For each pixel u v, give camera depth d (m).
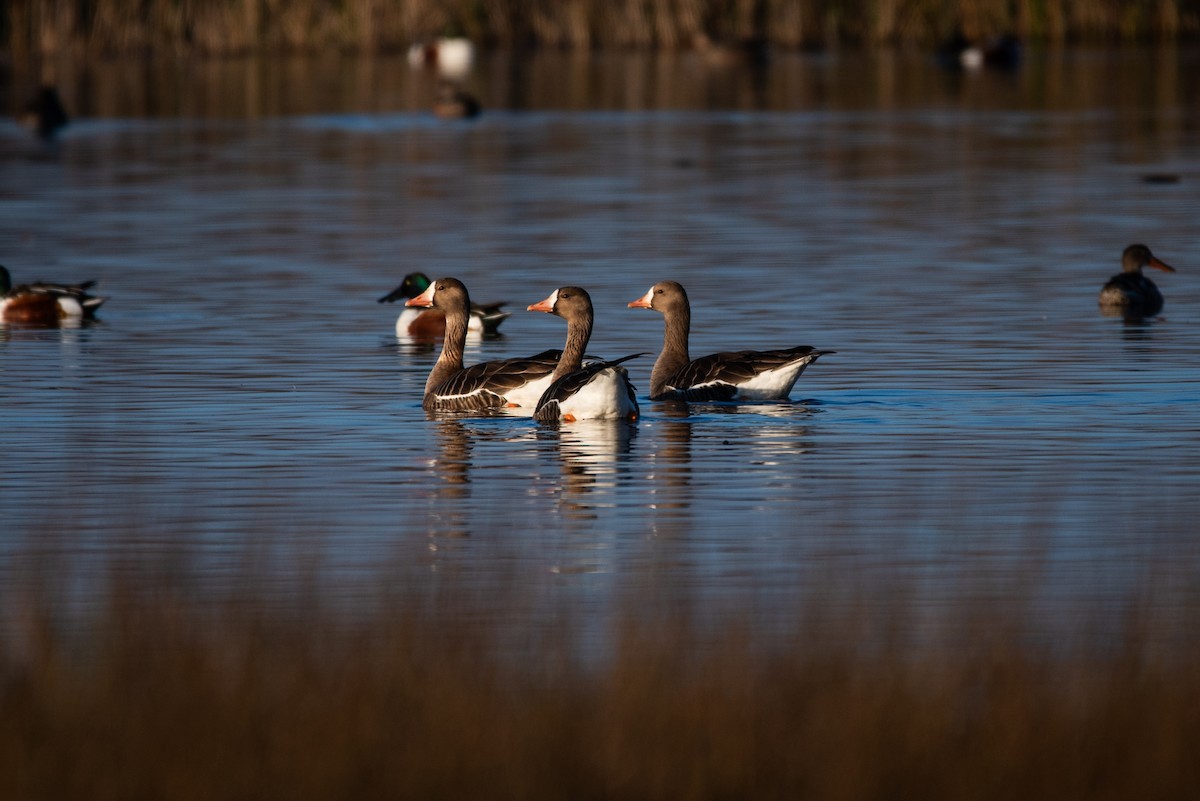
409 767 9.10
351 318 26.70
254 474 16.66
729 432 18.39
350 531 14.54
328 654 10.77
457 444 18.03
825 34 85.81
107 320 26.41
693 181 44.91
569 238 35.25
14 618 12.05
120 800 8.85
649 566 13.38
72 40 74.94
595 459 17.22
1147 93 67.38
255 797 8.87
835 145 52.84
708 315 26.39
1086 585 12.77
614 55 83.06
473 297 28.52
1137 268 29.12
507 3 84.25
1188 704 9.77
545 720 9.55
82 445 17.95
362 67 78.88
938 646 11.17
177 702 9.78
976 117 60.75
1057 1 85.00
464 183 45.06
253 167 48.81
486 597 12.51
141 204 41.25
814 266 31.22
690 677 10.29
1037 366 22.14
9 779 8.95
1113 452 17.25
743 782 8.97
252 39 78.56
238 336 25.05
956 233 35.41
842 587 12.74
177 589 12.70
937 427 18.55
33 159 51.06
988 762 9.15
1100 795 8.90
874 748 9.25
